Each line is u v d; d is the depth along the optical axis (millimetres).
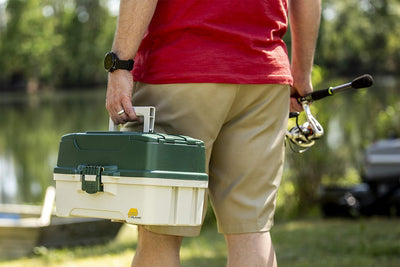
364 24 30797
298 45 2330
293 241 5324
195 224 1844
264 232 2051
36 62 54375
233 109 2020
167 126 1974
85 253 5395
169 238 2002
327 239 5305
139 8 1893
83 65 53844
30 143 21547
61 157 1937
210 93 1932
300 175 8156
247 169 2035
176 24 1943
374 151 6680
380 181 6688
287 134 2422
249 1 1951
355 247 4770
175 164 1775
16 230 5551
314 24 2287
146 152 1731
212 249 5168
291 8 2295
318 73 7828
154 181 1724
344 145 8812
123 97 1925
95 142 1845
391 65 36188
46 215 5789
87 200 1849
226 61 1930
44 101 43125
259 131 2037
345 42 32250
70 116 32281
